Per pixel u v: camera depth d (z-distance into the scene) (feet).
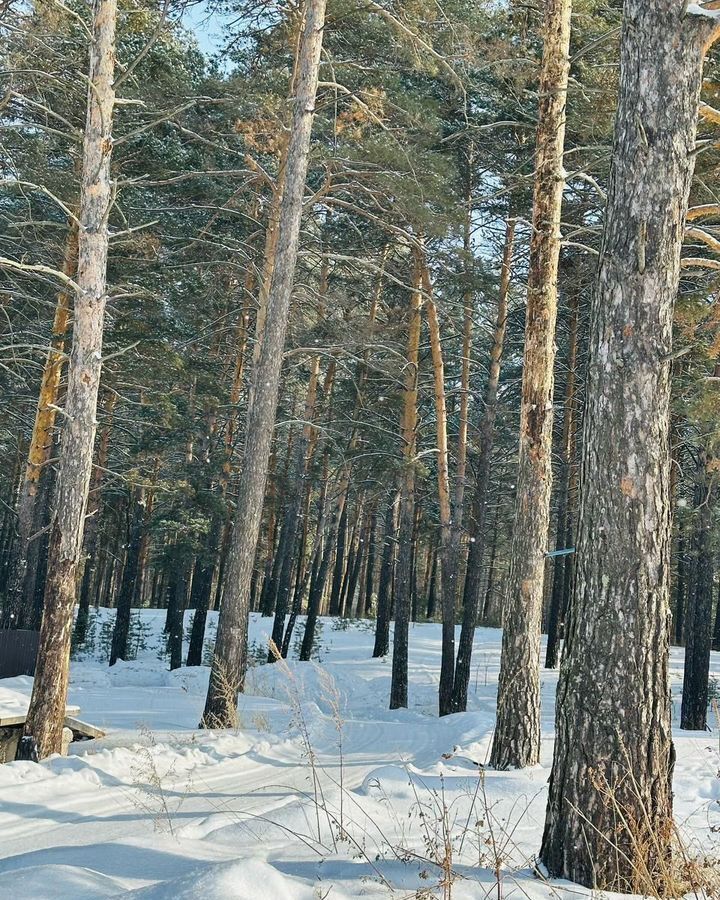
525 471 32.94
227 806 21.35
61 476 29.30
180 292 66.85
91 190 30.73
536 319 33.37
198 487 82.79
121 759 27.55
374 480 86.48
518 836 18.13
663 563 15.71
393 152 48.21
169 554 82.94
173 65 55.36
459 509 63.67
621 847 14.62
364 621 119.14
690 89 16.55
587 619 15.74
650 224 16.24
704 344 47.01
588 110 45.39
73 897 11.64
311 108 43.06
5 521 134.21
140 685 72.13
